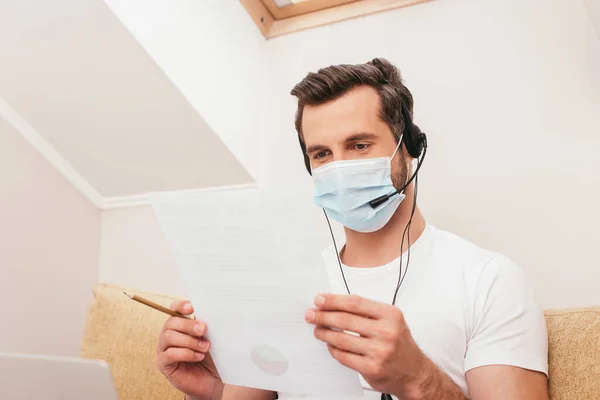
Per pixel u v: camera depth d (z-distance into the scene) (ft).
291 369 3.16
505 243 5.41
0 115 6.50
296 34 7.07
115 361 5.21
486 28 5.91
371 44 6.51
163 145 6.68
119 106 6.38
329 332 2.90
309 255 2.81
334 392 3.12
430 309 3.80
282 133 6.88
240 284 3.05
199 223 3.04
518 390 3.34
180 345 3.39
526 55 5.67
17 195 6.51
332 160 4.16
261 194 2.83
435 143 5.89
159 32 5.74
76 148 7.00
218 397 3.83
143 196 7.30
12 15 5.73
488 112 5.73
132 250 7.26
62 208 7.03
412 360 2.94
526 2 5.77
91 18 5.48
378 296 4.05
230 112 6.53
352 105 4.09
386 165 4.07
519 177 5.47
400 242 4.21
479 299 3.72
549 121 5.45
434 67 6.07
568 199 5.24
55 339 6.73
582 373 3.51
